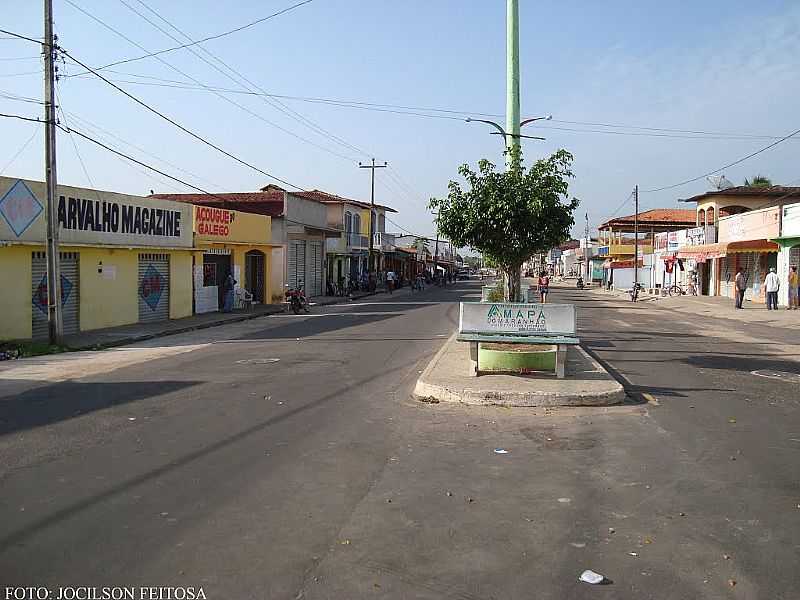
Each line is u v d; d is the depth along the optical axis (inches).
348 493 237.9
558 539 199.3
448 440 311.6
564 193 519.8
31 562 182.4
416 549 191.5
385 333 810.8
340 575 175.2
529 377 442.9
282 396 412.8
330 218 2108.8
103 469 264.2
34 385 462.3
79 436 315.3
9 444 301.6
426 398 403.9
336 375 492.1
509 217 506.9
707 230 1705.2
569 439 314.8
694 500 233.3
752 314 1125.7
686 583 171.9
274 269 1518.2
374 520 212.8
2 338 724.7
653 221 2600.9
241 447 296.7
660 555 188.5
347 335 789.9
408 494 237.5
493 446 301.9
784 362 580.1
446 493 238.8
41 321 781.3
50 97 683.4
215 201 1596.9
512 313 446.3
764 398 418.0
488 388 398.6
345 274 2213.3
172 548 191.2
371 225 2164.1
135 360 595.2
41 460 276.5
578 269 3838.6
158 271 1011.9
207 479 252.2
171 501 228.5
